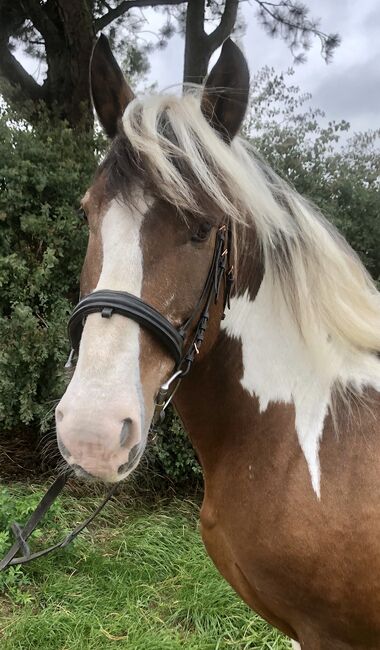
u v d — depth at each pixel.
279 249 1.33
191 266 1.13
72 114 4.69
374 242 4.25
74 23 4.48
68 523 3.25
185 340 1.17
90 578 2.71
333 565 1.19
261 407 1.33
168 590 2.68
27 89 5.07
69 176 3.70
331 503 1.21
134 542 3.04
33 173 3.68
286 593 1.26
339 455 1.26
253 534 1.26
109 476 0.99
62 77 4.86
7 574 2.62
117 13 5.23
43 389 3.71
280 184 1.38
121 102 1.34
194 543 3.10
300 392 1.33
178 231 1.12
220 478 1.37
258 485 1.28
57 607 2.47
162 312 1.10
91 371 1.01
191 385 1.38
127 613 2.46
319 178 4.11
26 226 3.61
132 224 1.10
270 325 1.36
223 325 1.33
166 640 2.23
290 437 1.30
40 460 4.09
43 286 3.73
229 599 2.53
